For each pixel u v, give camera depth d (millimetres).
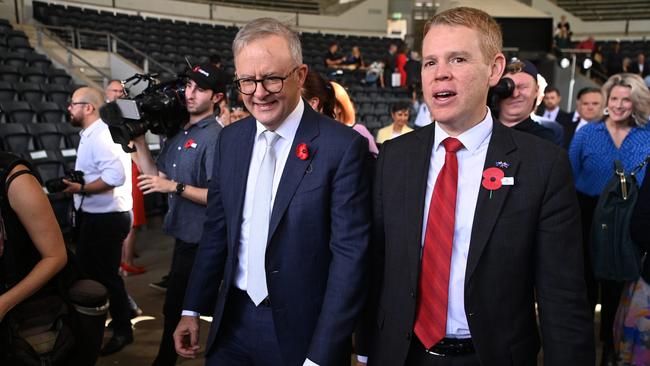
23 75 6703
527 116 2021
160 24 11250
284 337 1269
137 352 2520
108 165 2424
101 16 10414
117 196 2477
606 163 2275
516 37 11086
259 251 1274
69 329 1398
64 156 4918
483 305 1076
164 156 2127
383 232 1237
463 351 1113
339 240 1214
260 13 13336
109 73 8500
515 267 1079
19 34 7891
